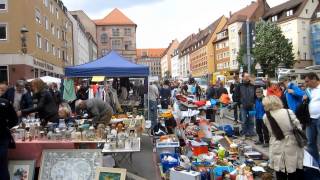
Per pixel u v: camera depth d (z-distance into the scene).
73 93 15.95
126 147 7.76
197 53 105.88
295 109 9.20
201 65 101.75
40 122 8.61
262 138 11.62
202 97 27.84
